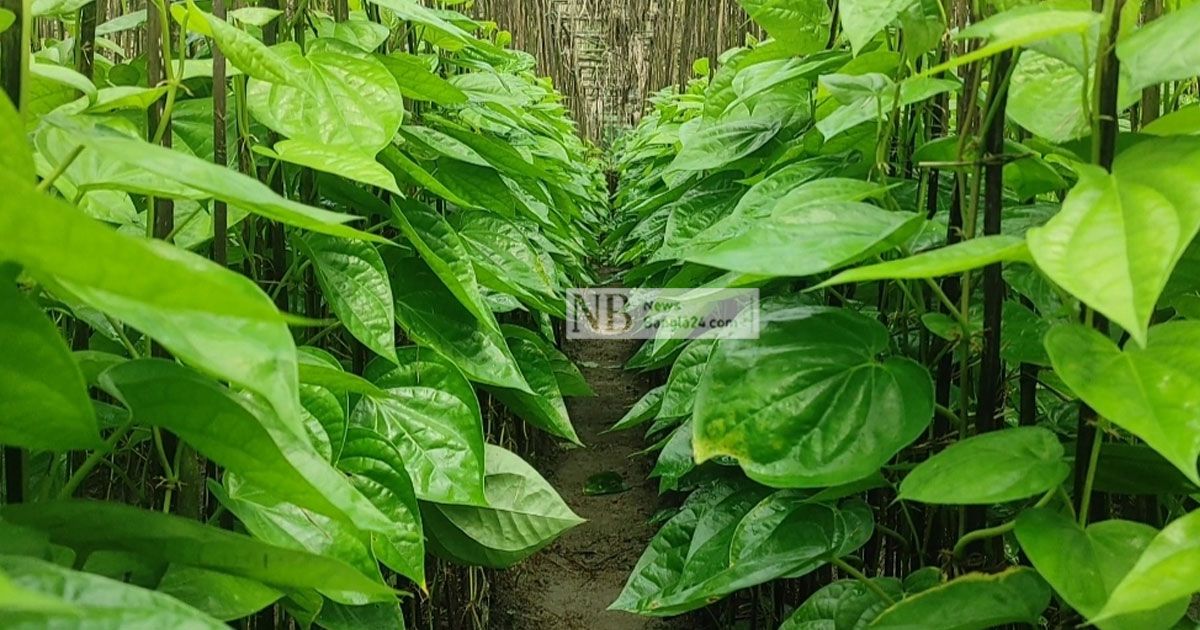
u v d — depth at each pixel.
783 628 1.12
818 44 1.51
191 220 1.01
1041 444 0.73
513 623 2.39
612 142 8.34
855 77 1.01
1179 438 0.56
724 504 1.39
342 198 1.41
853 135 1.34
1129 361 0.63
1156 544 0.55
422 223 1.44
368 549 0.94
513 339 1.97
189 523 0.58
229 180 0.54
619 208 5.76
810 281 1.45
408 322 1.48
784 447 0.85
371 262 1.22
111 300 0.49
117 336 0.95
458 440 1.30
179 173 0.52
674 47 5.98
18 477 0.66
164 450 0.89
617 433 3.74
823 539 1.10
